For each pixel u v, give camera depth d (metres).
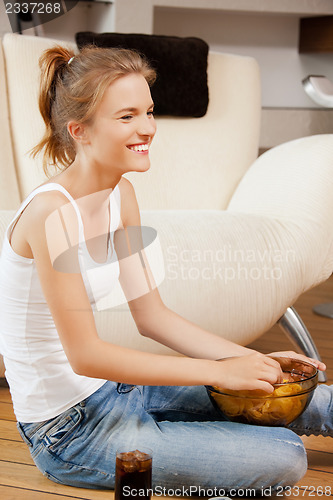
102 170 1.50
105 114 1.44
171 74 2.88
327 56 4.89
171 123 2.93
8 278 1.51
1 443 1.88
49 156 1.57
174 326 1.72
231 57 3.05
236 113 3.00
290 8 4.43
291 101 4.92
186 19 4.59
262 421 1.57
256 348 2.81
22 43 2.72
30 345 1.54
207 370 1.49
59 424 1.56
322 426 1.71
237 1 4.32
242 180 2.82
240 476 1.53
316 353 2.48
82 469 1.59
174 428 1.57
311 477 1.73
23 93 2.69
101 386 1.61
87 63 1.45
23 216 1.47
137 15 4.09
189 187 2.90
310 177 2.44
